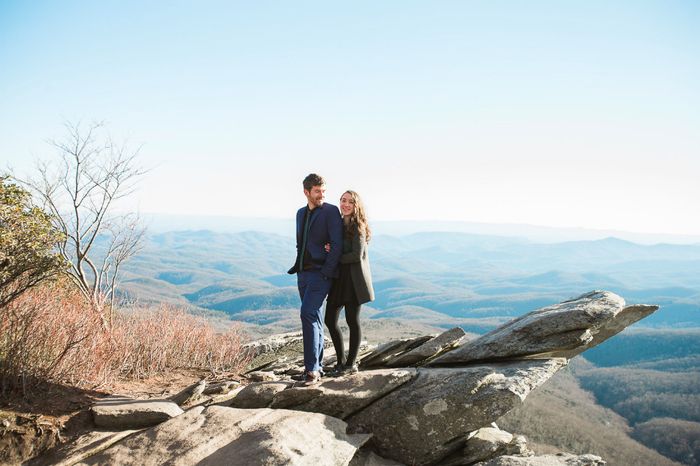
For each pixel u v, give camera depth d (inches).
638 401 5383.9
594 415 4901.6
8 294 200.5
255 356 354.6
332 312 204.8
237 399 191.9
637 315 223.9
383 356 256.8
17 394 173.3
